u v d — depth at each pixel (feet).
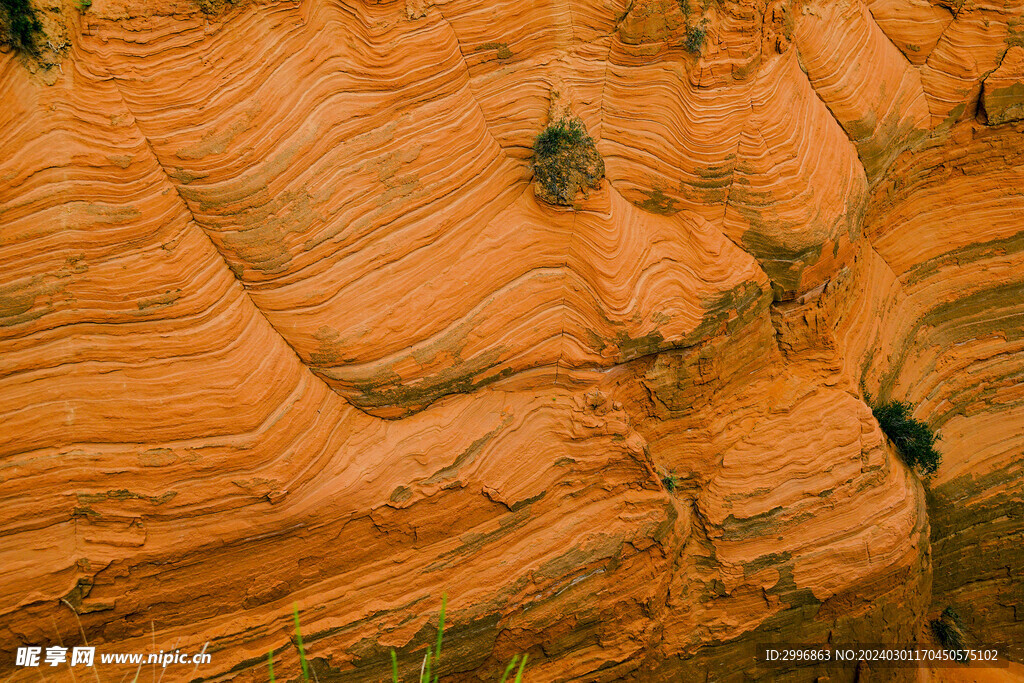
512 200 32.14
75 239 25.48
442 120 30.53
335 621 28.12
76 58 25.81
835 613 35.58
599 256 32.04
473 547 30.27
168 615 26.40
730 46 33.71
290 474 27.20
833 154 37.22
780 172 34.96
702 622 34.50
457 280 30.40
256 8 27.53
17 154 25.07
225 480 26.50
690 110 33.99
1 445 24.30
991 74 42.50
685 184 34.42
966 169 44.98
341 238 28.78
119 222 26.04
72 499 24.93
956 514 43.57
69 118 25.62
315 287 28.48
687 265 34.22
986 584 44.78
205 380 26.58
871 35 40.09
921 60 42.19
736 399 36.40
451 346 30.09
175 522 26.09
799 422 36.11
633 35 32.91
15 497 24.35
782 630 35.14
